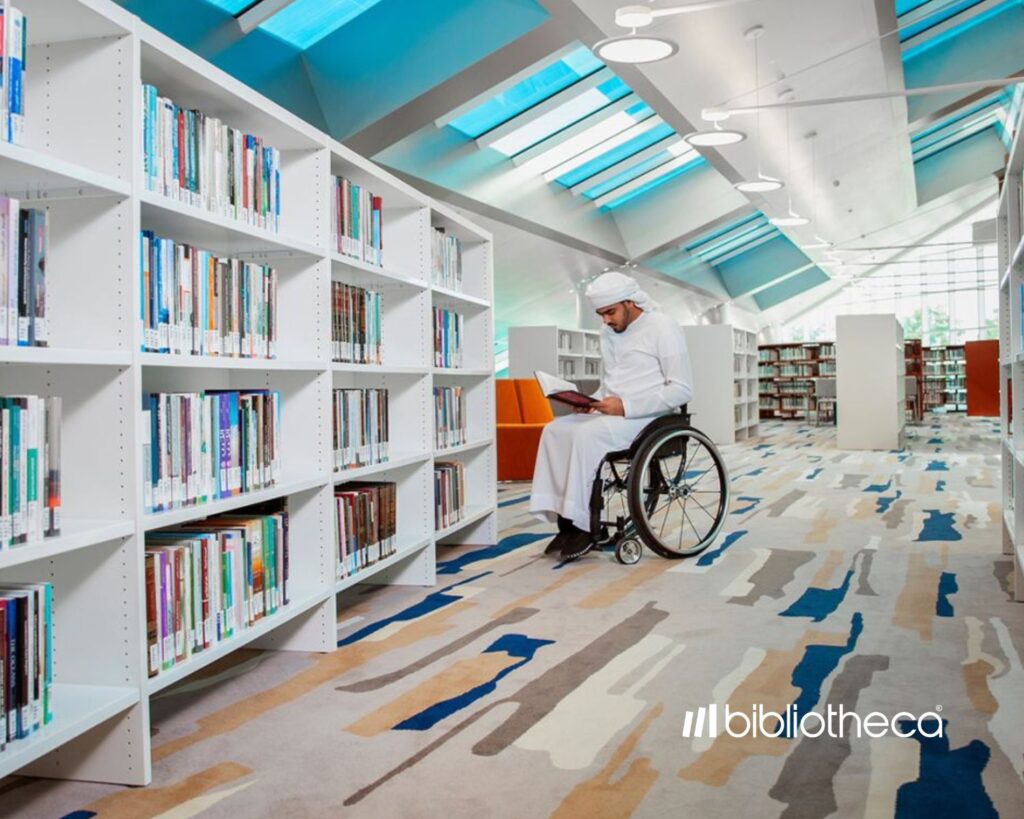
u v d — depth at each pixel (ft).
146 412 6.35
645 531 12.70
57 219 6.12
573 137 28.12
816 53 22.54
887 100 28.40
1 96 5.10
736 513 17.92
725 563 12.89
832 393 52.03
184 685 7.85
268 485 8.11
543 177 31.50
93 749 5.94
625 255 39.93
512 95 24.75
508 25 18.79
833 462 28.68
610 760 6.10
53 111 6.15
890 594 10.84
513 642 9.00
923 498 19.79
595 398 13.84
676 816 5.29
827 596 10.78
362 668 8.27
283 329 9.08
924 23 25.90
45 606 5.43
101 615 6.02
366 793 5.66
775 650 8.59
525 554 13.88
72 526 5.78
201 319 7.19
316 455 8.99
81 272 6.09
